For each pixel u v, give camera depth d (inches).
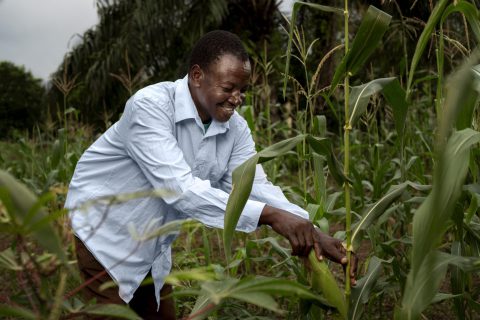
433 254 52.5
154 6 438.9
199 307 72.9
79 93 481.7
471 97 72.2
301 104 308.7
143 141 80.9
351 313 78.7
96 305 42.3
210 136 87.1
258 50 420.2
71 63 478.9
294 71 364.5
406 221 132.6
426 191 79.5
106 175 87.7
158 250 89.5
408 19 125.2
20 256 39.1
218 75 80.2
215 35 81.7
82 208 35.8
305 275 112.3
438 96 81.4
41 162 263.7
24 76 902.4
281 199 89.2
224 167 91.7
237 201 64.8
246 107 170.6
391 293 124.4
